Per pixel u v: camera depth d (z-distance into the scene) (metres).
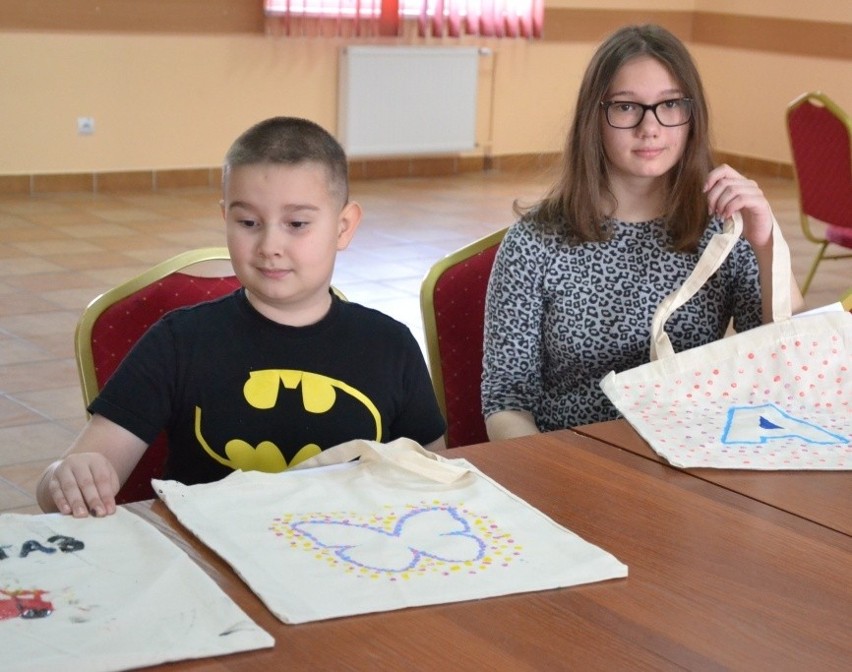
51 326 4.29
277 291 1.42
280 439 1.48
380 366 1.53
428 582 1.02
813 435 1.44
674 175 1.80
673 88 1.73
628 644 0.94
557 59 8.53
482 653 0.91
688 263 1.81
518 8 8.13
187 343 1.46
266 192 1.39
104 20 6.73
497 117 8.41
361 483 1.22
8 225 5.93
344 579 1.01
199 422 1.47
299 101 7.48
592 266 1.83
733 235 1.52
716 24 8.94
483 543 1.10
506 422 1.77
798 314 1.66
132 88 6.91
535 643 0.93
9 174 6.67
